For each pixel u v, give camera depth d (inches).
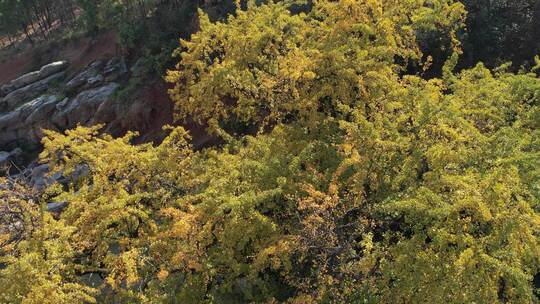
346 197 485.1
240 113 738.8
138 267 528.7
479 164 463.8
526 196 466.0
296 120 611.8
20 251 505.4
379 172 494.3
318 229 453.7
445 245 397.1
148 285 520.1
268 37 647.8
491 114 565.0
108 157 594.9
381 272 444.5
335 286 458.9
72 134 631.8
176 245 498.6
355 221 474.9
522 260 450.0
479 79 685.9
